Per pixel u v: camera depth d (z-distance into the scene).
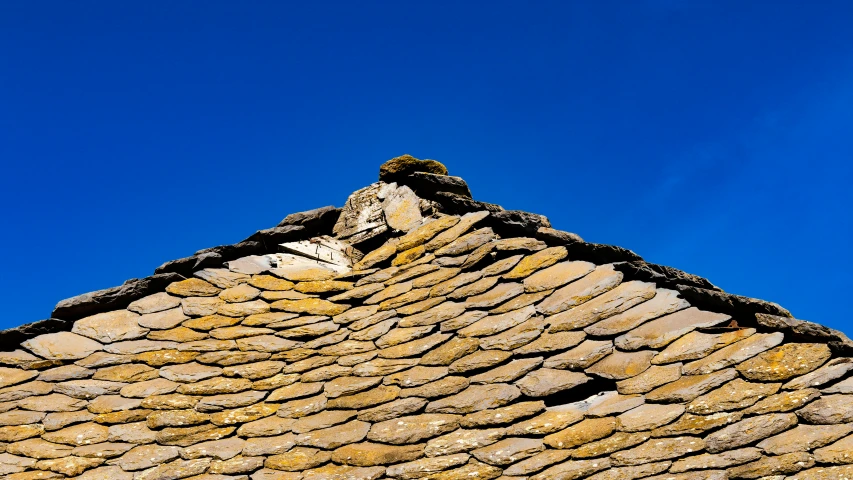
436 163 7.48
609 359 5.11
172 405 5.65
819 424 4.29
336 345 6.04
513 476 4.61
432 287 6.29
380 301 6.38
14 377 5.98
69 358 6.10
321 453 5.10
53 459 5.33
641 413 4.70
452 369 5.43
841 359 4.55
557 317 5.54
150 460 5.25
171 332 6.31
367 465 4.91
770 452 4.25
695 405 4.61
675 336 5.06
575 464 4.55
